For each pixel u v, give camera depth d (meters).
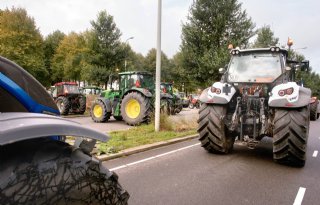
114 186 1.39
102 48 32.47
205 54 15.45
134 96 12.27
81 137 1.39
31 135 1.12
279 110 5.58
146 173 5.07
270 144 8.15
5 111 1.62
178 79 37.56
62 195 1.13
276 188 4.43
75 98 18.69
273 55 6.61
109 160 5.97
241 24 15.94
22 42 33.03
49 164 1.14
